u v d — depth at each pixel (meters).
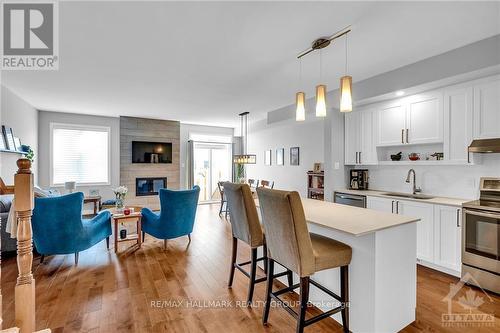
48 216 3.01
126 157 6.53
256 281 2.36
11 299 2.39
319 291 2.25
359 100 3.67
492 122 2.63
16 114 4.34
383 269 1.83
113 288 2.61
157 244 4.02
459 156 2.89
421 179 3.55
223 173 8.35
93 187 6.27
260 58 2.90
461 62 2.62
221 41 2.51
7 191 1.54
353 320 1.92
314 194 5.14
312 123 5.68
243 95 4.45
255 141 7.82
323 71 3.30
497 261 2.42
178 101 4.88
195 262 3.30
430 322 2.06
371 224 1.88
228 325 2.05
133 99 4.72
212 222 5.47
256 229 2.35
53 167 5.80
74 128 6.04
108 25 2.22
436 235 2.93
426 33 2.36
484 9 2.00
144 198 6.75
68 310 2.23
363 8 1.99
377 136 3.78
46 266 3.14
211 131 8.13
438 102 3.08
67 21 2.16
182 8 1.98
